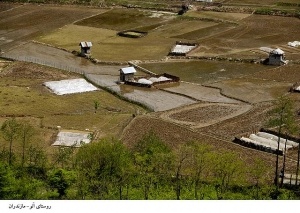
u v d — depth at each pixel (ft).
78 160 301.84
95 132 403.54
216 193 272.31
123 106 471.62
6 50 648.79
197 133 403.75
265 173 330.75
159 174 294.66
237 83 535.60
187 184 287.28
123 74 531.50
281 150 364.38
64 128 411.54
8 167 279.49
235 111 458.09
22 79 538.88
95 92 506.89
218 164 291.99
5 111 445.78
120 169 288.92
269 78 550.36
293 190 303.68
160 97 496.64
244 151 370.94
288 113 395.96
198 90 516.32
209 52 637.30
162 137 395.34
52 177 273.75
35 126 413.59
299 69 577.02
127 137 395.96
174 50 637.30
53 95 494.18
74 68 583.99
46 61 605.73
